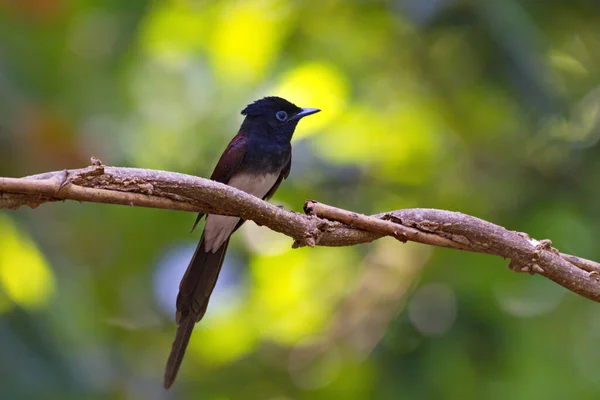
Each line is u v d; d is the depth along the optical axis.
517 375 10.42
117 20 11.99
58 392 9.05
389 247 12.83
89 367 9.56
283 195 13.16
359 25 13.09
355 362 11.94
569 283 5.54
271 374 13.20
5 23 10.83
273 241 14.07
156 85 13.83
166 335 14.21
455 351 10.59
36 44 11.07
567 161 12.25
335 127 13.63
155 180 4.98
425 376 10.53
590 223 11.81
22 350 9.08
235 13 13.38
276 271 13.87
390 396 10.57
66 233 11.75
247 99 13.84
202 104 13.89
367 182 13.25
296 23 13.34
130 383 12.28
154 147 13.73
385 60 13.20
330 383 12.29
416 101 13.25
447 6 10.98
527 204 12.15
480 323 10.76
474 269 11.12
